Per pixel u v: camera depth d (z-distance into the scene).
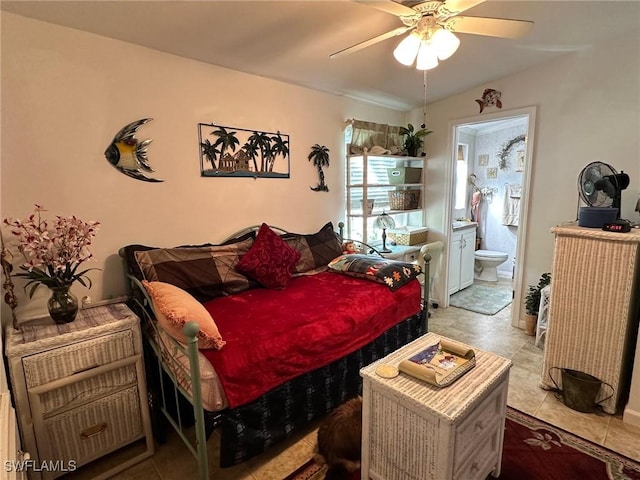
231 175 2.62
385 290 2.45
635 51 2.53
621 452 1.83
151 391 1.89
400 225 4.20
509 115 3.23
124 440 1.77
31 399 1.49
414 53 1.79
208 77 2.44
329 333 1.95
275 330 1.79
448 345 1.63
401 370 1.50
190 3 1.73
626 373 2.17
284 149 2.94
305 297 2.29
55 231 1.68
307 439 1.97
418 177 3.94
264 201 2.86
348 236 3.57
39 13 1.72
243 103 2.65
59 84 1.86
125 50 2.06
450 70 2.95
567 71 2.85
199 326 1.46
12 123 1.74
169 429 2.02
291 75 2.77
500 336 3.23
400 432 1.41
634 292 2.07
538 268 3.21
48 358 1.52
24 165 1.79
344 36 2.21
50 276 1.65
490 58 2.78
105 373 1.69
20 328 1.64
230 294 2.33
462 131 5.18
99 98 1.99
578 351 2.22
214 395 1.50
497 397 1.56
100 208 2.05
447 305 4.02
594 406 2.15
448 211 3.86
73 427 1.62
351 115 3.50
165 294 1.66
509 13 2.13
